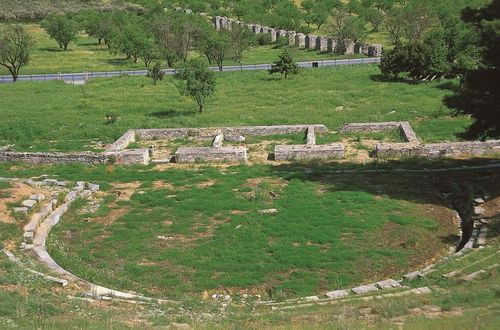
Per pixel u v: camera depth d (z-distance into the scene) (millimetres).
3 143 32250
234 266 16344
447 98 23078
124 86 48312
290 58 49062
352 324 11500
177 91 45281
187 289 15273
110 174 25922
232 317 12852
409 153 26688
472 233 17922
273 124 34000
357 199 21219
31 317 11945
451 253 17031
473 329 10523
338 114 35906
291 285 15219
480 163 25203
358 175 24484
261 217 19797
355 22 72000
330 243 17688
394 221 19234
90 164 27625
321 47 67250
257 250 17297
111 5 105250
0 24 89812
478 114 22422
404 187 22781
